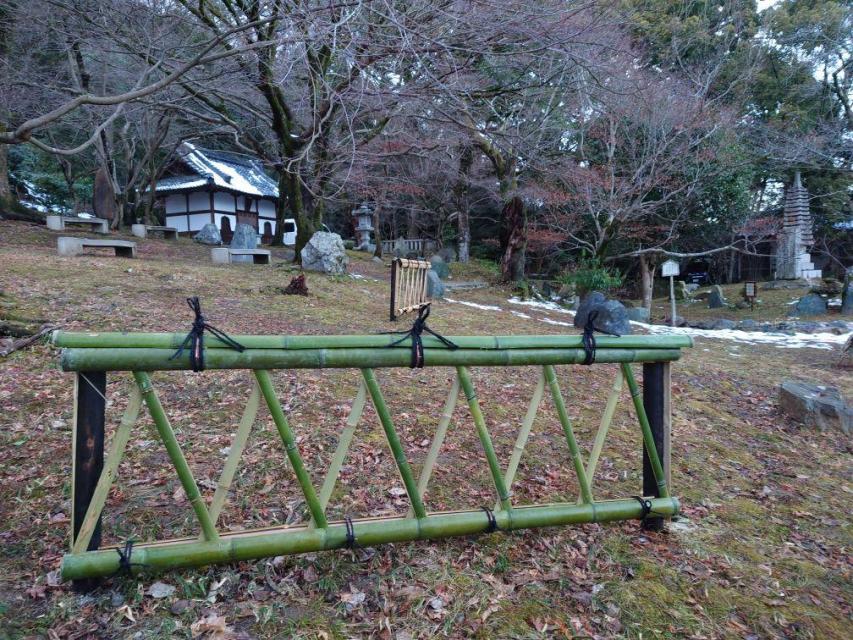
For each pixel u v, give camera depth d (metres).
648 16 15.43
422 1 5.88
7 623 2.00
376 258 17.47
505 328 8.23
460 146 14.65
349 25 5.37
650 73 13.30
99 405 2.02
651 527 2.93
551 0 7.16
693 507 3.33
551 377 2.58
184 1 8.32
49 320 5.39
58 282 7.04
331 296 8.76
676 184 14.68
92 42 8.55
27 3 8.89
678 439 4.45
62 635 1.97
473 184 17.22
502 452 3.76
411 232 24.59
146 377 2.02
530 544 2.71
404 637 2.08
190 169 22.81
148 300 6.69
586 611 2.30
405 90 6.79
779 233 19.36
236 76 8.96
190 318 6.11
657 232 16.88
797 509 3.46
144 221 19.45
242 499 2.91
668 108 12.80
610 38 8.82
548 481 3.43
